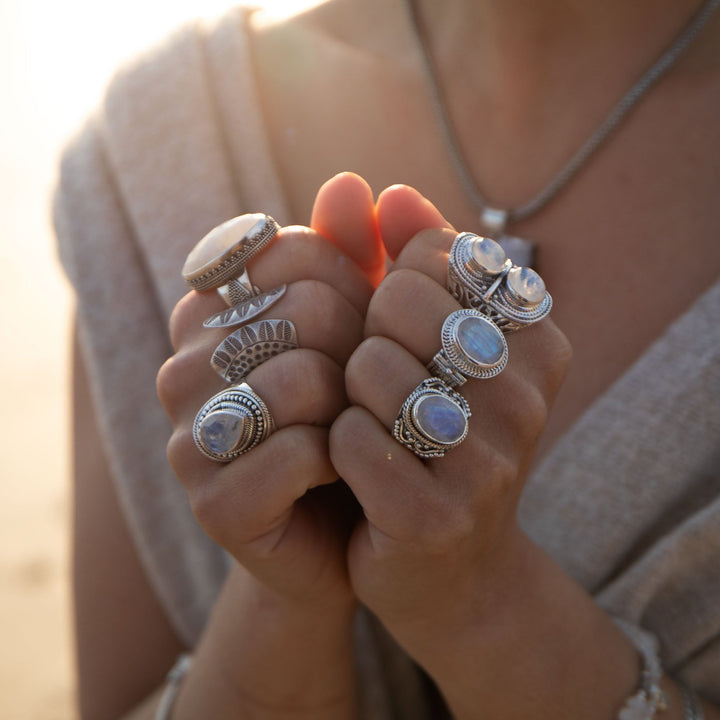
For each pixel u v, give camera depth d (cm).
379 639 56
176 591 59
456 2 57
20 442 169
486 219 56
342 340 42
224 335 43
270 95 60
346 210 44
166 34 61
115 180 60
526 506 51
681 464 48
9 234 238
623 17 53
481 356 40
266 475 40
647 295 52
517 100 56
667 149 53
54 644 127
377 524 40
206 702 50
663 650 50
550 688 45
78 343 63
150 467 59
